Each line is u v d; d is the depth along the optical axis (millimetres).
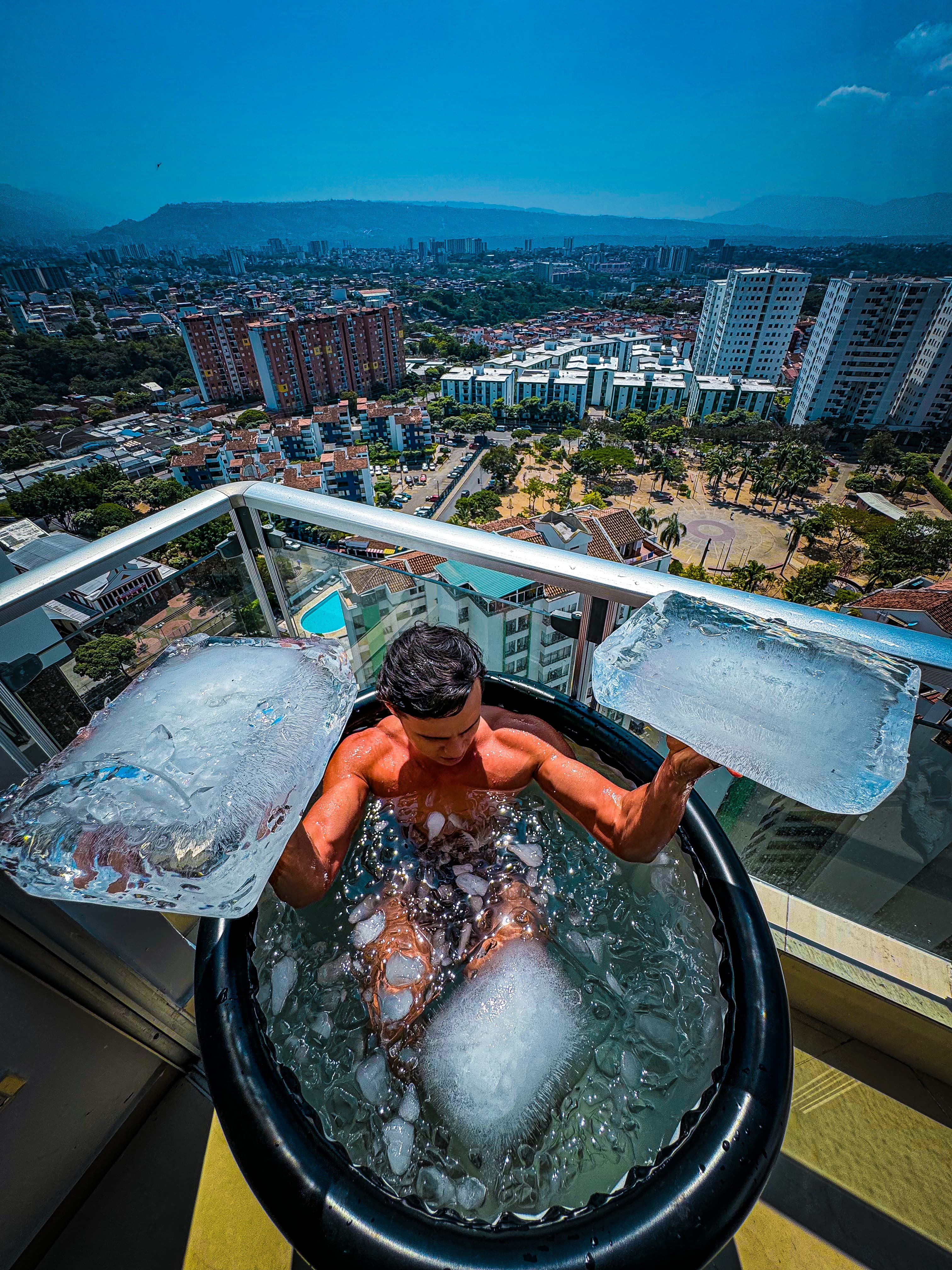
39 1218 931
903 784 1077
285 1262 959
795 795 544
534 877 962
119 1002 970
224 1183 1029
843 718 564
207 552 1400
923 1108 1176
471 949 861
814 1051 1265
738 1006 694
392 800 1032
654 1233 525
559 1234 532
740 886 808
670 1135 671
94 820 507
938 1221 1030
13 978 811
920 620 12539
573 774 968
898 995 1186
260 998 777
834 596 30281
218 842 490
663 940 844
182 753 544
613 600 1021
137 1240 977
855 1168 1092
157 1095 1117
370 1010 806
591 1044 771
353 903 929
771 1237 1009
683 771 729
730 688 609
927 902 1196
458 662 772
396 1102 725
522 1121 699
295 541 1521
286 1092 634
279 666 665
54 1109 912
